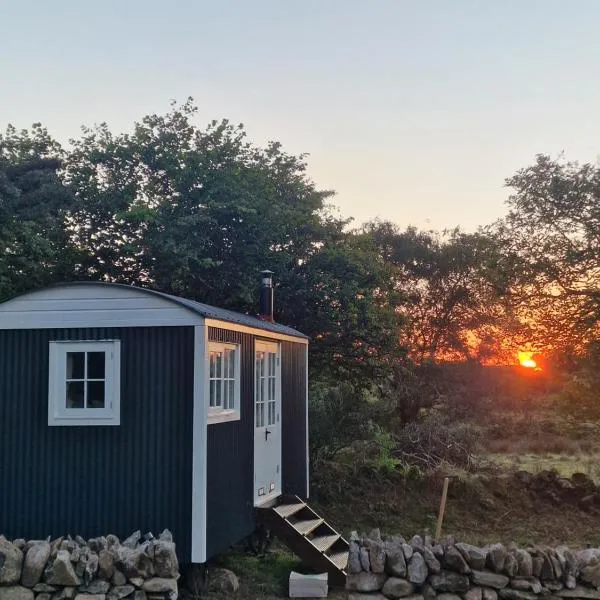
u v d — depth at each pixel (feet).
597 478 59.16
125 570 25.20
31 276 52.54
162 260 55.42
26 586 25.12
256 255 56.75
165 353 28.45
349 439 59.62
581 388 65.10
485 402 87.86
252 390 34.06
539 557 25.98
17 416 29.14
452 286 98.89
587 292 56.59
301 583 30.91
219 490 29.45
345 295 56.44
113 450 28.45
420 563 25.67
